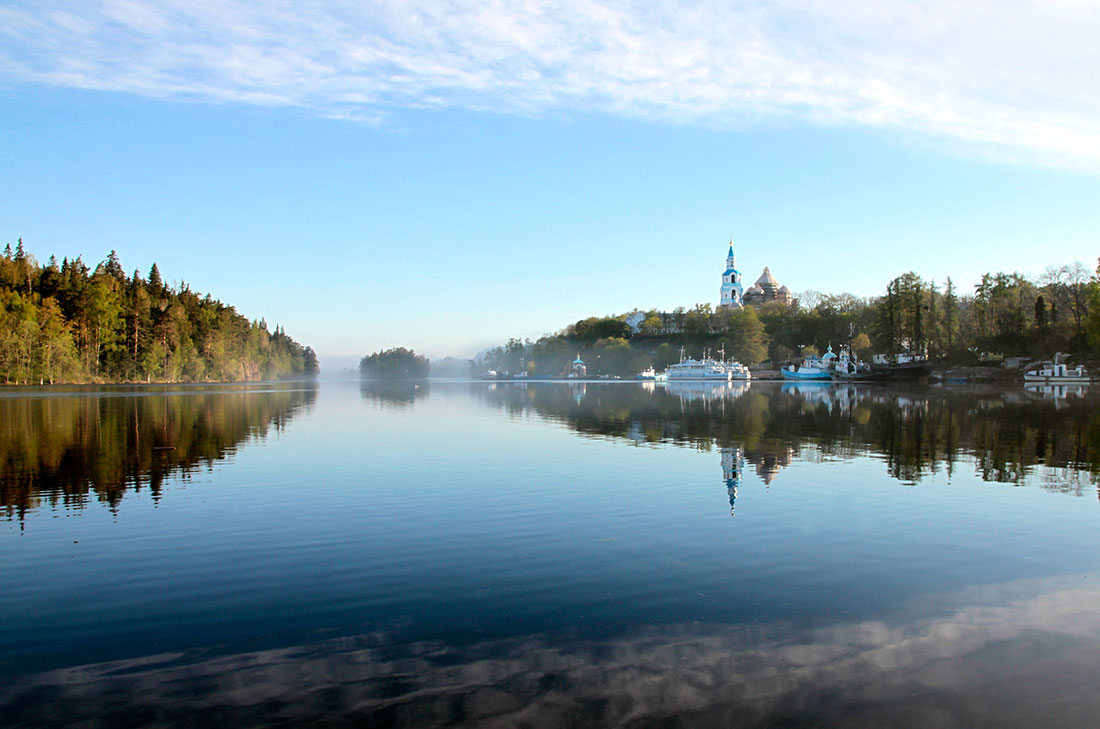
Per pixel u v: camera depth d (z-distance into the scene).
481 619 10.93
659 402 77.44
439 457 29.09
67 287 129.38
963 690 8.58
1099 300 113.69
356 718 7.99
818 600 11.69
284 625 10.76
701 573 13.12
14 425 42.91
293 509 18.81
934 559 13.96
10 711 8.14
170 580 12.95
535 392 122.25
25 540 15.72
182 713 8.12
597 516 17.80
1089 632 10.29
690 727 7.77
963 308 172.88
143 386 130.50
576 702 8.32
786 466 26.17
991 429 39.53
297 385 192.88
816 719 7.94
